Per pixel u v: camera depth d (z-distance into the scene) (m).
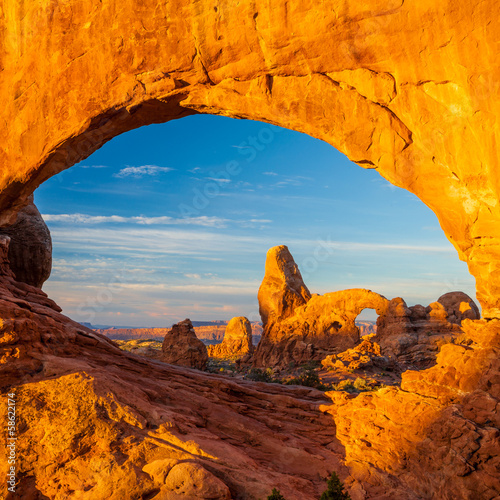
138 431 13.33
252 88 15.60
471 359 13.14
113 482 11.93
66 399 13.80
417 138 13.63
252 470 12.73
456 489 11.41
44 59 18.41
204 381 18.83
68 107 18.11
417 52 13.07
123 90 17.12
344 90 14.45
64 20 17.91
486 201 12.71
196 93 16.52
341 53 14.10
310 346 51.28
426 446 12.73
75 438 12.97
